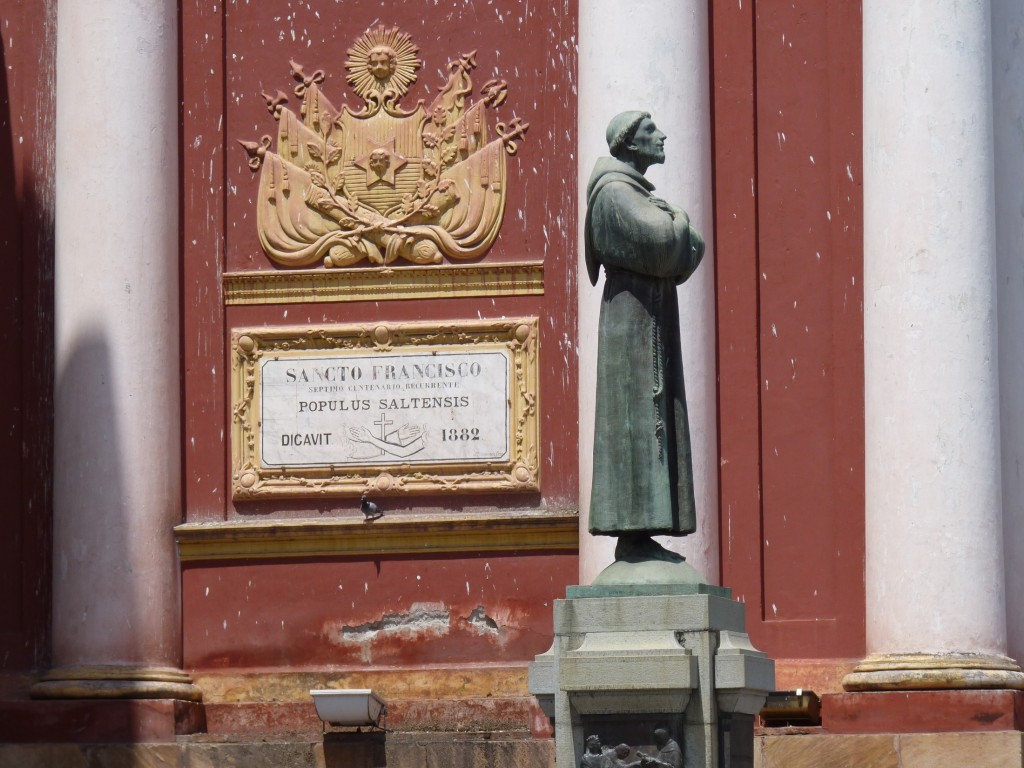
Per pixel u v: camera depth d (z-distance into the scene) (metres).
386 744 25.77
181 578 28.78
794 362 28.12
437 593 28.42
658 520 19.08
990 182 27.11
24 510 29.12
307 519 28.78
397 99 29.77
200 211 29.59
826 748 25.23
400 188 29.48
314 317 29.34
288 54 29.95
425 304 29.17
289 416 29.06
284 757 25.95
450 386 28.89
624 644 18.50
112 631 27.98
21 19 30.05
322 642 28.45
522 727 27.44
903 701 25.66
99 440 28.38
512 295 29.08
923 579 26.33
